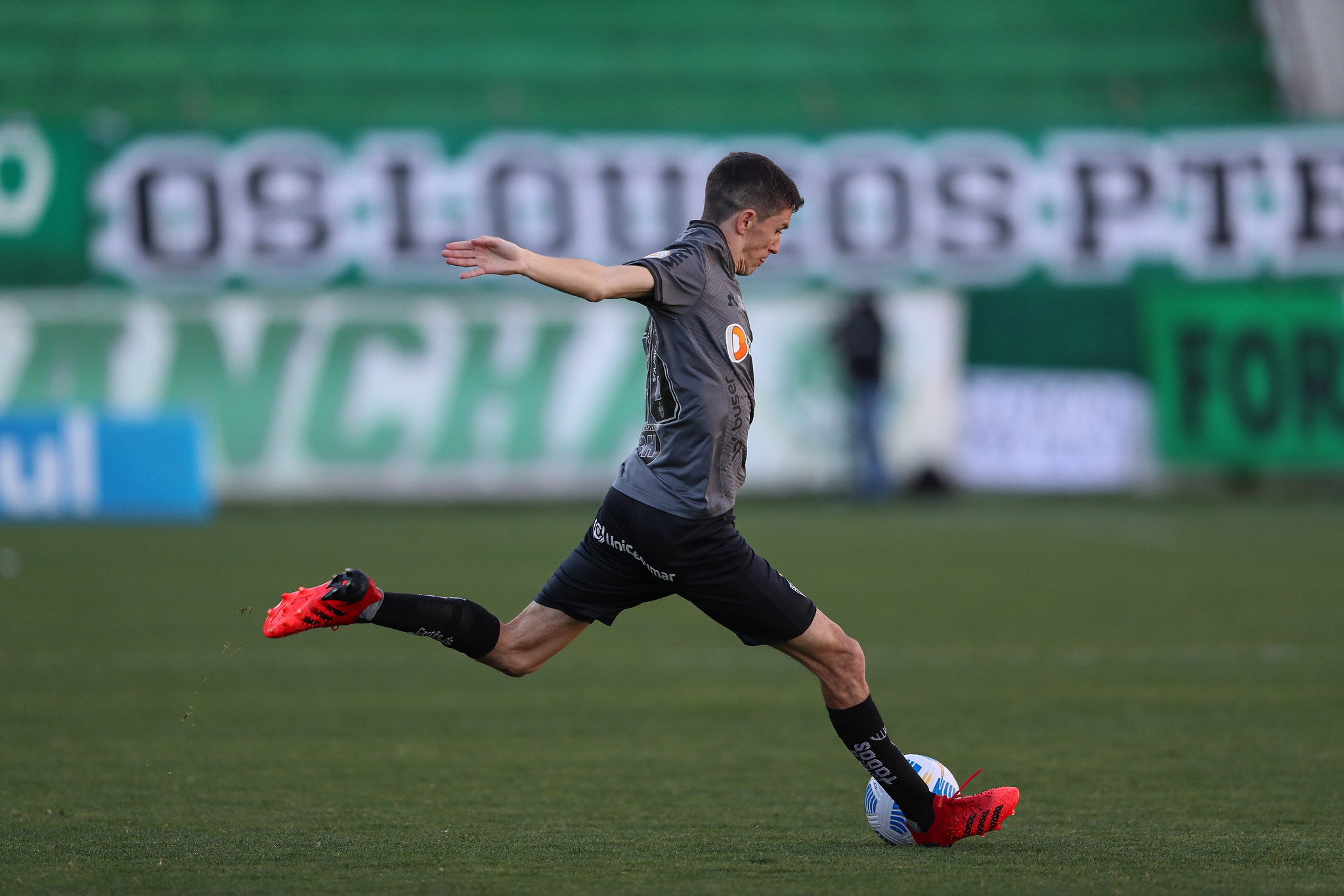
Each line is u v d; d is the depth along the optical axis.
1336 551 50.38
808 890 14.10
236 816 17.55
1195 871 14.92
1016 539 54.12
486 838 16.47
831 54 86.88
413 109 81.44
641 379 68.75
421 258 70.69
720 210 15.18
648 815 17.80
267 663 30.30
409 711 25.23
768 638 15.38
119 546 50.06
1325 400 72.81
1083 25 89.25
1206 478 73.12
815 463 68.94
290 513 65.38
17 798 18.56
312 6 85.62
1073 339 73.69
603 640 34.12
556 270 13.88
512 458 67.31
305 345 66.38
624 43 86.19
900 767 15.76
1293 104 86.19
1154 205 74.50
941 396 70.62
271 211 69.88
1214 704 25.69
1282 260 74.81
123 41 82.56
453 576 41.50
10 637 32.38
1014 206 73.81
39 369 64.25
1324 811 17.94
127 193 69.00
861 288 73.06
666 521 14.94
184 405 65.25
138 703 25.59
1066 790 19.30
